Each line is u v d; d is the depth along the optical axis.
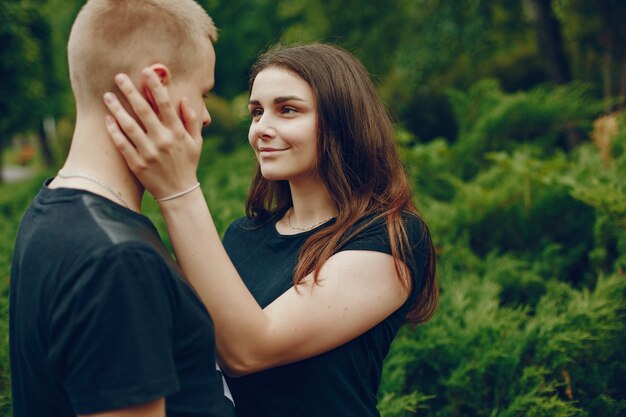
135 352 0.91
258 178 1.78
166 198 1.16
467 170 4.27
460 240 3.08
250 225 1.78
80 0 11.84
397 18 8.76
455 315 2.33
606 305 2.21
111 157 1.11
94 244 0.94
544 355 2.11
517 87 8.93
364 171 1.49
